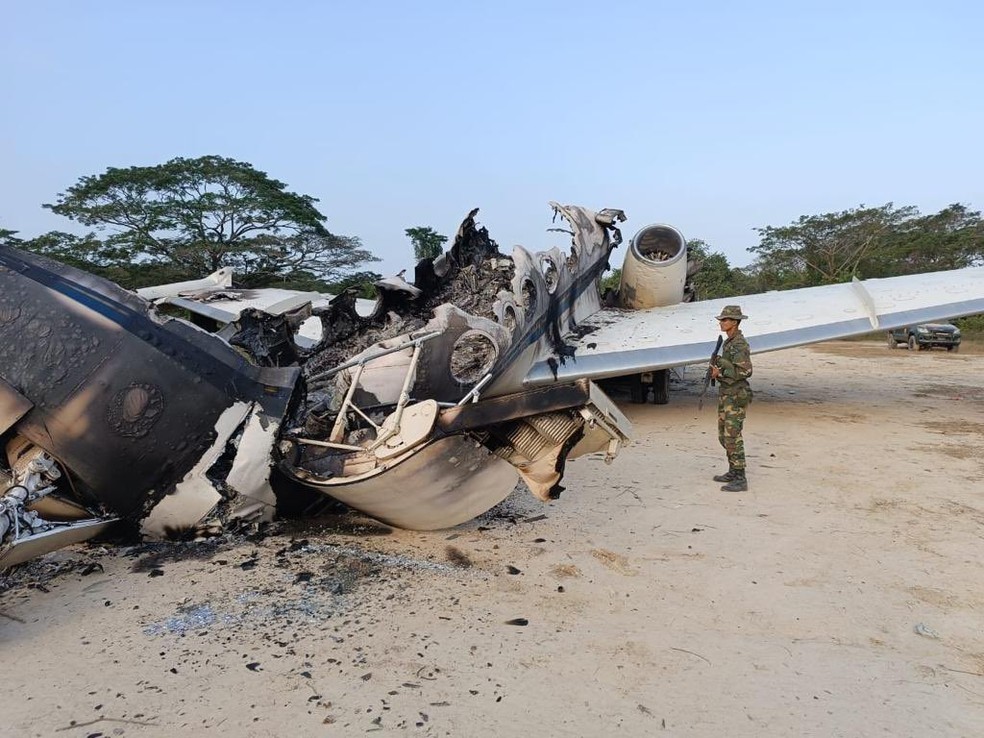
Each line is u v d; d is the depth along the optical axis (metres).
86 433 3.83
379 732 2.56
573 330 9.26
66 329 3.90
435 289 6.33
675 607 3.70
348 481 3.99
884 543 4.70
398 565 4.24
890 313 8.96
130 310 4.05
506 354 5.75
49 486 3.82
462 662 3.10
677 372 13.74
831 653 3.22
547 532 4.91
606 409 4.13
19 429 3.79
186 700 2.77
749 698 2.83
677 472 6.70
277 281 35.12
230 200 33.28
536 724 2.62
